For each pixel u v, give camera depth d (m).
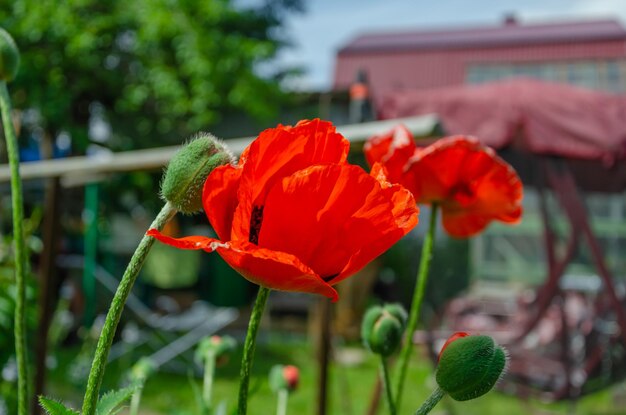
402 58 13.60
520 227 8.56
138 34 7.63
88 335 3.54
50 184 1.64
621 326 3.74
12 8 7.47
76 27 7.30
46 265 1.61
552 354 4.08
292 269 0.39
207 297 7.70
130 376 0.87
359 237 0.41
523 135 4.03
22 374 0.59
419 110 4.18
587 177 5.09
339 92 7.51
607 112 3.97
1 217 3.51
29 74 7.02
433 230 0.86
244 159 0.43
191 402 3.86
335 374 4.81
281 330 6.91
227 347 0.95
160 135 8.27
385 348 0.68
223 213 0.43
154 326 4.80
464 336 0.52
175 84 7.46
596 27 13.53
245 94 7.52
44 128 7.34
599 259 3.86
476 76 13.25
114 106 8.14
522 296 4.96
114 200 7.57
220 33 8.16
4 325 1.97
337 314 6.70
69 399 3.31
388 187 0.45
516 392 3.86
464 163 0.87
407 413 3.86
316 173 0.40
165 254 7.33
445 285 7.61
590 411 4.48
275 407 3.74
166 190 0.45
